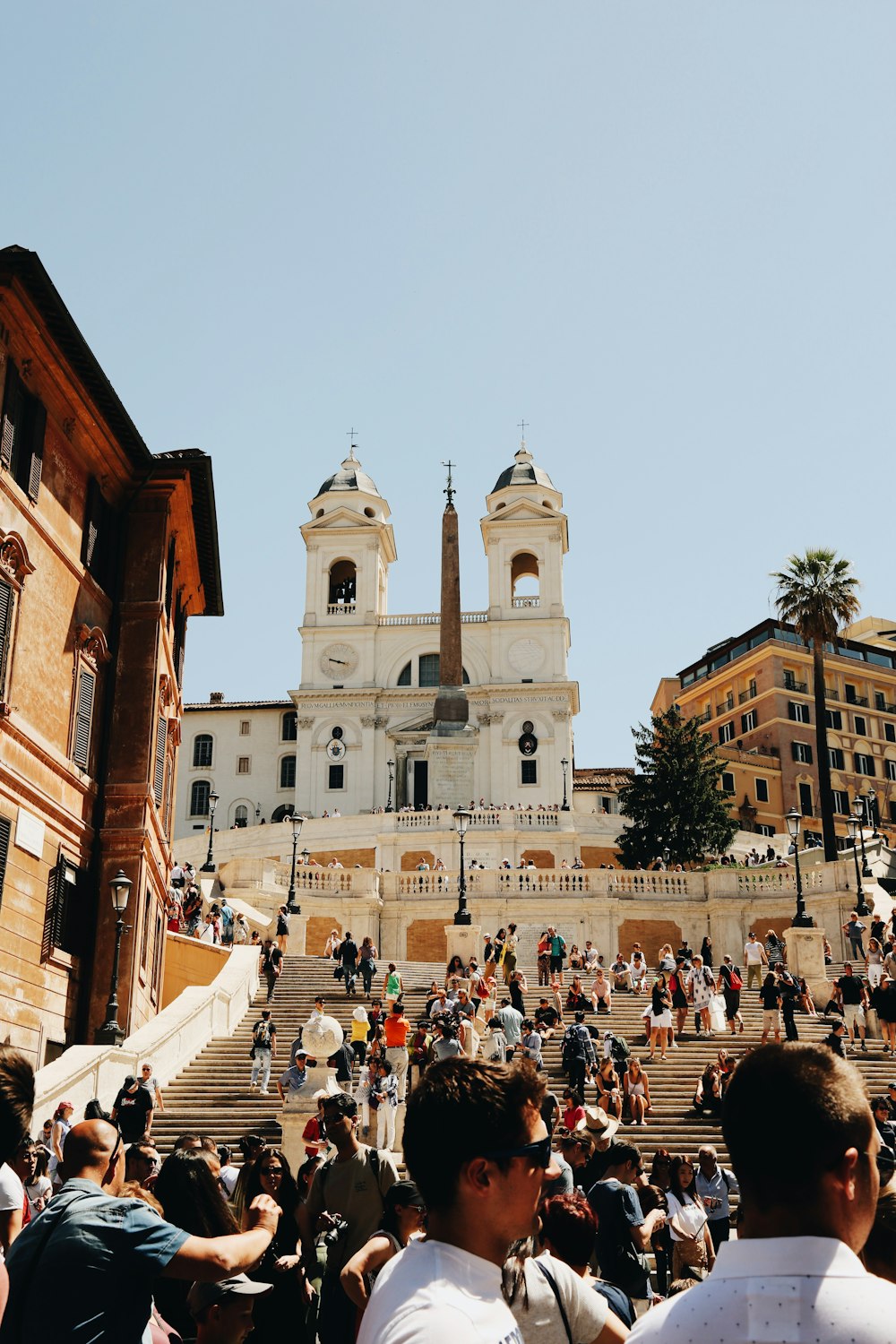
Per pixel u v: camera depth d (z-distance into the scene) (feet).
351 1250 27.43
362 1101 68.85
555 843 213.46
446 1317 10.21
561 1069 82.99
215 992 93.25
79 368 82.33
